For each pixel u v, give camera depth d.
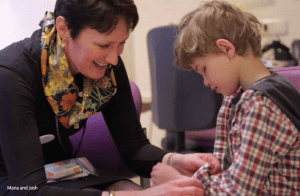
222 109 1.20
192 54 1.03
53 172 1.08
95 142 1.47
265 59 2.46
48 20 1.18
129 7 0.95
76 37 0.99
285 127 0.92
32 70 1.07
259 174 0.91
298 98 0.99
